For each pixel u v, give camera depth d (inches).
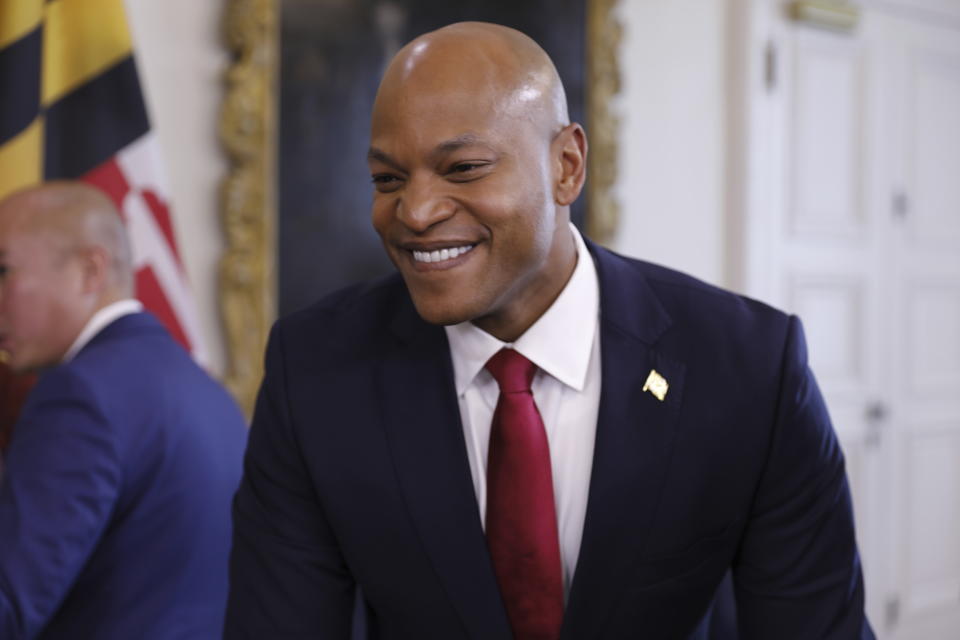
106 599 51.9
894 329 152.9
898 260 153.0
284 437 37.3
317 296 105.2
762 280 137.2
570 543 36.3
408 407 36.2
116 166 86.7
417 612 36.2
